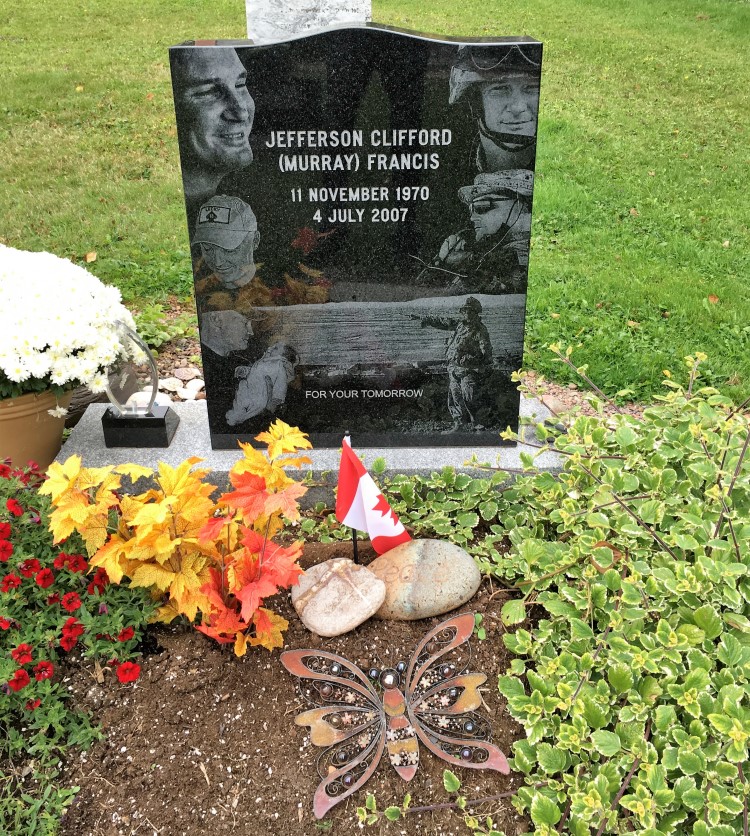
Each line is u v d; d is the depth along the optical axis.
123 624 1.05
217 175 1.28
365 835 0.89
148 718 0.99
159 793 0.92
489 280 1.35
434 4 5.53
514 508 1.32
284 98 1.23
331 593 1.11
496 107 1.23
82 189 2.86
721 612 1.01
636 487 1.09
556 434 1.32
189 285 2.26
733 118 3.80
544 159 3.25
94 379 1.35
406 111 1.23
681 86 4.20
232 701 1.01
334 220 1.31
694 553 1.06
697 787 0.86
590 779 0.89
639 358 1.90
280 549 0.99
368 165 1.27
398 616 1.11
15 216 2.63
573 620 0.99
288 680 1.04
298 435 1.02
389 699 1.00
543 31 5.00
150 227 2.60
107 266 2.32
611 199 2.92
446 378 1.43
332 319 1.38
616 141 3.48
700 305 2.17
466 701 1.01
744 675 0.88
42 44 4.52
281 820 0.90
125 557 1.02
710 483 1.11
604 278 2.31
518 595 1.17
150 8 5.32
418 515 1.29
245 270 1.35
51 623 1.01
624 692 0.93
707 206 2.89
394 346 1.41
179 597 1.00
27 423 1.38
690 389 1.34
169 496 0.98
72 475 0.98
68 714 0.97
